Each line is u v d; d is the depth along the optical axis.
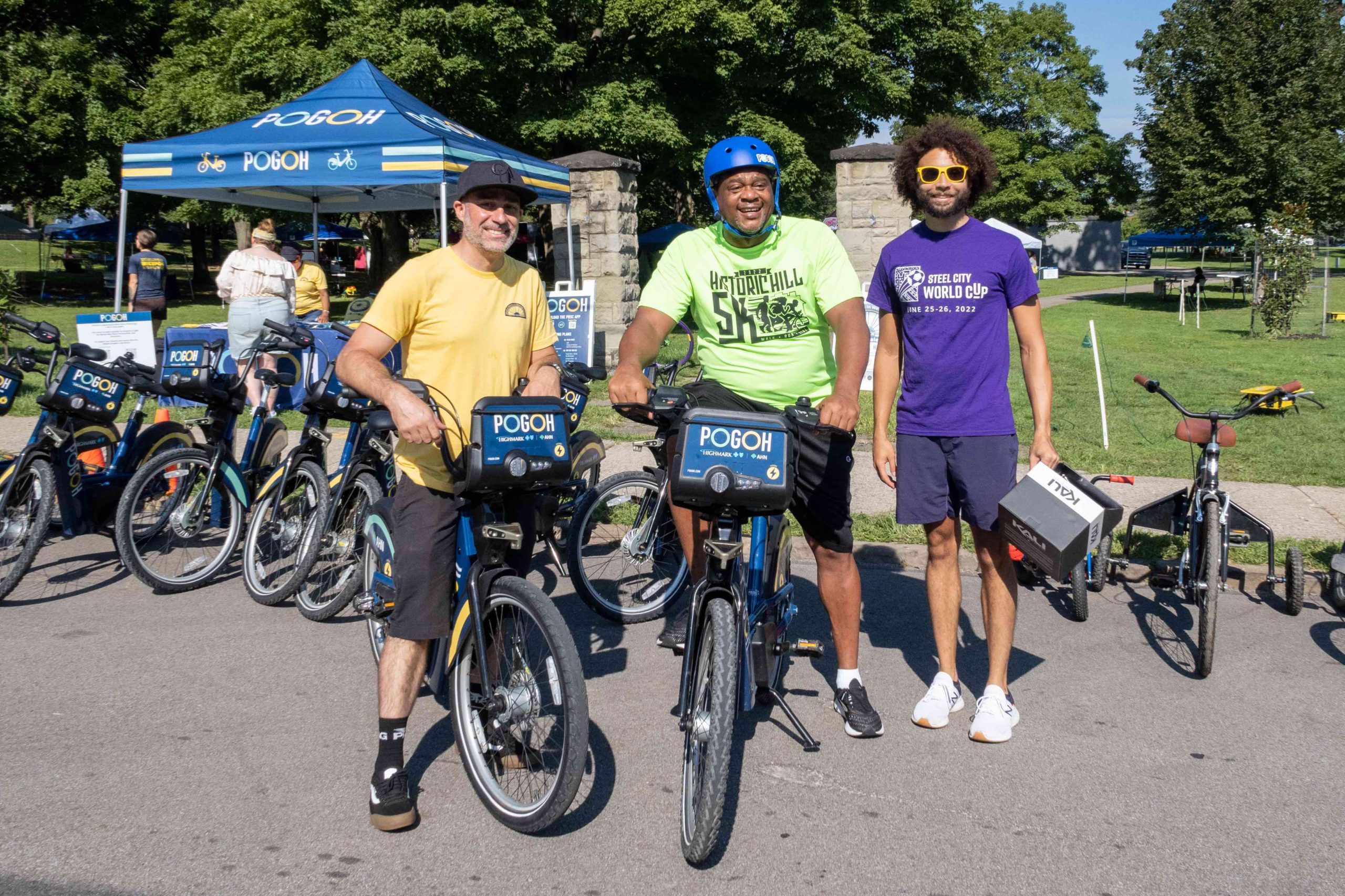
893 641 4.73
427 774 3.43
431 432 2.83
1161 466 8.05
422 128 9.34
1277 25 27.05
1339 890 2.79
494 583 3.09
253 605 5.07
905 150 3.71
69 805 3.17
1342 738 3.73
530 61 19.94
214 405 5.33
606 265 13.09
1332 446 8.96
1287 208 20.75
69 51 24.64
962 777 3.43
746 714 3.93
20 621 4.81
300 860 2.90
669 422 3.33
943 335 3.66
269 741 3.62
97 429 5.45
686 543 4.02
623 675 4.31
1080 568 4.87
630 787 3.35
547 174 11.59
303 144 9.14
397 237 29.75
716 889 2.79
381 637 4.10
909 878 2.85
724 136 22.69
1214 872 2.88
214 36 24.89
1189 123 27.20
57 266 40.62
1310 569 5.38
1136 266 54.81
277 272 9.64
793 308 3.54
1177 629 4.88
